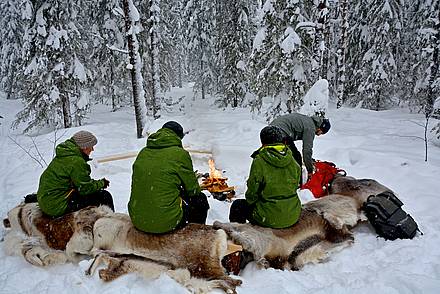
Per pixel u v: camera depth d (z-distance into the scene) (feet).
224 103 70.59
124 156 26.40
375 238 14.08
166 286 10.23
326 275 11.47
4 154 32.73
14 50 78.59
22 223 13.43
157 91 54.70
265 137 12.84
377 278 10.84
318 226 12.92
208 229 11.48
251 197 12.90
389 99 59.62
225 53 66.80
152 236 11.39
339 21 63.72
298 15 33.50
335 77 70.03
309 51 34.65
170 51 71.36
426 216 15.74
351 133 38.60
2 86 92.22
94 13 57.00
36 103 46.34
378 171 21.84
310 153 17.97
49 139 38.86
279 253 11.98
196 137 35.58
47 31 44.37
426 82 51.31
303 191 17.46
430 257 12.30
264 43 35.55
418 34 52.70
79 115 49.14
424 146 29.66
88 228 12.14
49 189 12.75
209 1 81.05
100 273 10.85
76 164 13.06
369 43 58.70
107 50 58.08
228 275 11.01
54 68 44.93
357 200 15.02
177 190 11.66
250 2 63.16
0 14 81.51
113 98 65.87
